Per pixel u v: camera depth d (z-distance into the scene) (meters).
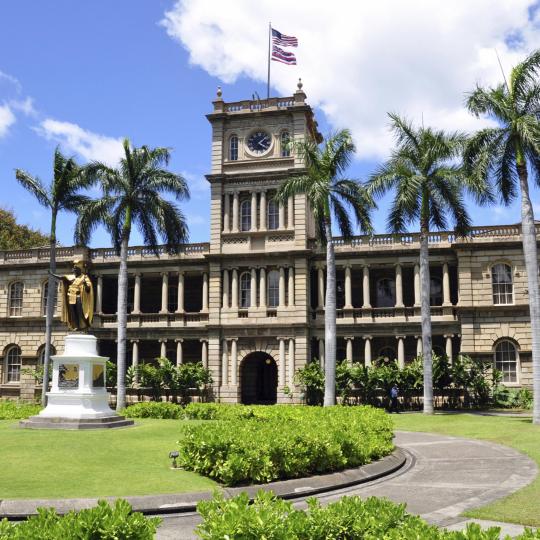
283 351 47.94
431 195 38.94
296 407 28.09
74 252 54.75
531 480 15.27
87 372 23.03
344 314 48.66
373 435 18.14
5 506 11.44
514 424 29.12
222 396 48.56
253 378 50.75
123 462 15.53
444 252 47.53
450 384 43.19
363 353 49.84
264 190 50.12
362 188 38.62
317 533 7.92
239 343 49.09
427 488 14.52
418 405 43.38
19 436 19.31
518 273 45.34
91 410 22.72
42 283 55.44
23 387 54.03
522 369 44.22
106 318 53.84
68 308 24.14
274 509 8.16
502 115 32.00
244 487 13.21
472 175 32.12
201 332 51.00
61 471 14.37
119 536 7.70
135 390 50.44
